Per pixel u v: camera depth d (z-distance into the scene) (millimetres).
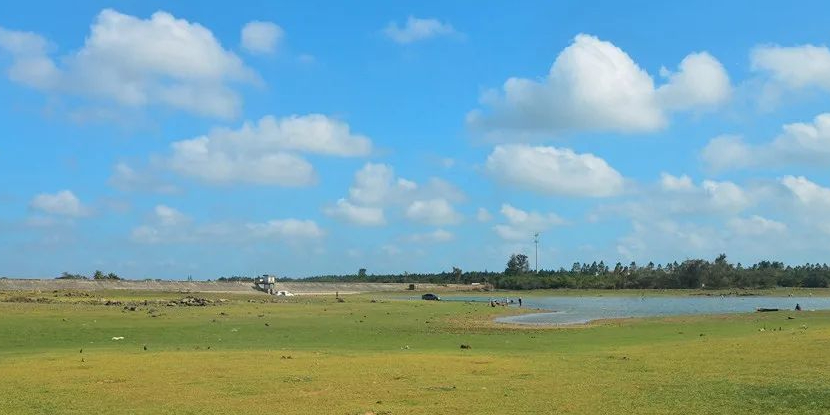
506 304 129000
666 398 22531
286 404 22469
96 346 45344
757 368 28609
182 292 165625
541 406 21547
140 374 29328
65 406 22469
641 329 59094
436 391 24516
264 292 192125
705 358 32688
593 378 27250
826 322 60031
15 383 27047
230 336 53344
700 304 142125
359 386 25844
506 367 31016
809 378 25594
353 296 187875
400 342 48562
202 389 25484
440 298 180375
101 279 187125
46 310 76312
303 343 47875
